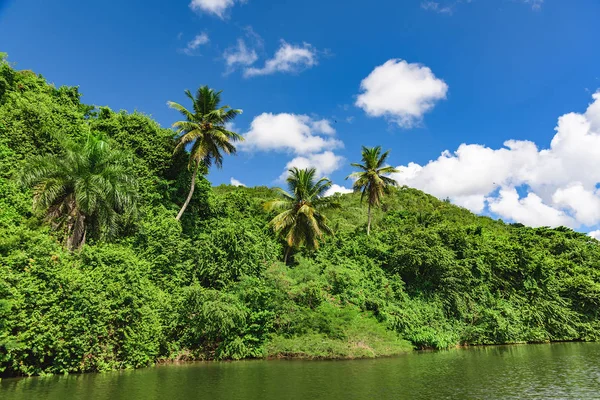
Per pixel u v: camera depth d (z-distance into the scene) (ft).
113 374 52.03
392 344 78.59
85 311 52.70
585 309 117.50
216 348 68.39
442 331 91.97
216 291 70.95
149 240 81.30
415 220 168.76
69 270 55.11
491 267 115.55
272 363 64.23
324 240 111.34
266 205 105.29
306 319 77.05
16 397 37.42
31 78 118.11
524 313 107.65
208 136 103.24
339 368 58.44
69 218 65.87
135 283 61.41
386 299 95.45
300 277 86.94
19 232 54.95
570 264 134.51
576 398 38.65
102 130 106.11
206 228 103.86
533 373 53.72
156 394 39.60
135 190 70.64
